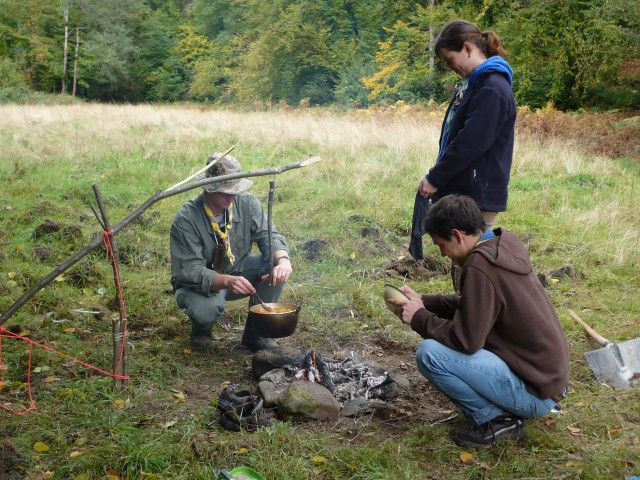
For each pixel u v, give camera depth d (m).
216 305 4.33
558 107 21.33
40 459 3.12
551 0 19.88
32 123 15.73
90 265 5.85
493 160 3.76
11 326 4.60
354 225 7.20
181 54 48.75
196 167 10.27
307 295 5.54
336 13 32.75
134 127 14.40
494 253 3.06
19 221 7.21
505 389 3.12
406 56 26.25
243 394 3.69
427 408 3.72
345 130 12.63
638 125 13.98
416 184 8.88
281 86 33.34
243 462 3.11
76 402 3.65
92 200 8.23
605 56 19.28
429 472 3.07
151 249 6.50
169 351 4.46
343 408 3.64
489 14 23.16
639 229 7.02
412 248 4.12
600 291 5.54
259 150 11.40
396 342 4.66
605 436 3.34
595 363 3.95
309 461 3.13
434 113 15.59
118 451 3.18
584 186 9.12
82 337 4.64
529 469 3.04
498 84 3.64
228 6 45.34
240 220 4.48
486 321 3.01
